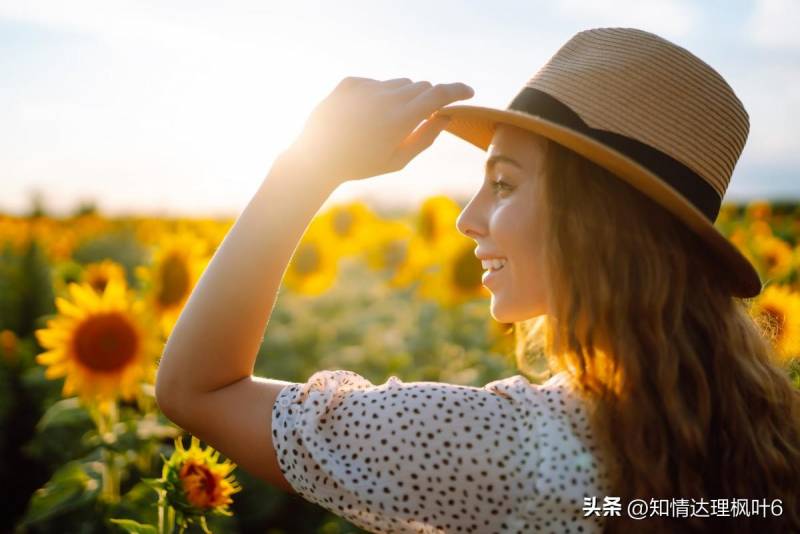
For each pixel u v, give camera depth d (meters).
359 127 1.18
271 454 1.19
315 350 6.18
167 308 3.89
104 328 3.15
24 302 5.95
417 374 4.78
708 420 1.17
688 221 1.18
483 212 1.31
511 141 1.27
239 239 1.18
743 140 1.35
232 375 1.19
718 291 1.26
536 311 1.30
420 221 6.55
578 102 1.24
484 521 1.13
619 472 1.14
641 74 1.24
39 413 4.27
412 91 1.22
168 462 2.10
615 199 1.20
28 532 3.12
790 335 2.47
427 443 1.13
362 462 1.14
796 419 1.33
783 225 6.77
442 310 5.79
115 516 2.69
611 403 1.16
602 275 1.18
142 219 12.35
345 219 7.13
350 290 8.23
